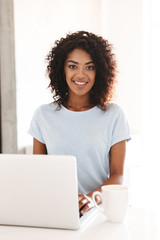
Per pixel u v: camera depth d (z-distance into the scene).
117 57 3.75
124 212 1.04
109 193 1.03
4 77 2.76
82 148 1.50
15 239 0.93
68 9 3.36
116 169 1.51
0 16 2.72
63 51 1.48
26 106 2.82
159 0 3.59
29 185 1.01
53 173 0.99
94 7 3.79
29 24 2.84
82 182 1.52
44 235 0.96
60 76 1.58
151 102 3.68
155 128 3.68
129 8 3.68
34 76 2.91
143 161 3.56
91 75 1.48
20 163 1.01
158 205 3.02
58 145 1.53
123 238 0.91
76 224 0.99
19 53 2.73
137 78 3.66
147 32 3.66
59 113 1.57
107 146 1.52
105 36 3.87
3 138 2.81
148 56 3.67
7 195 1.03
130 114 3.71
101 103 1.54
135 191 3.13
